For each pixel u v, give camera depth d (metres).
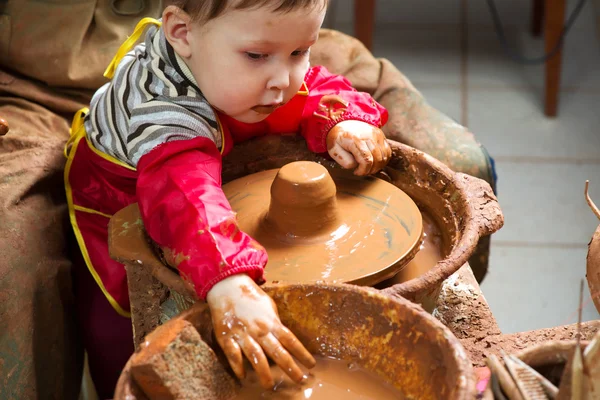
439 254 1.14
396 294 0.88
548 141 2.77
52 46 1.57
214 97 1.09
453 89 3.02
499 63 3.17
